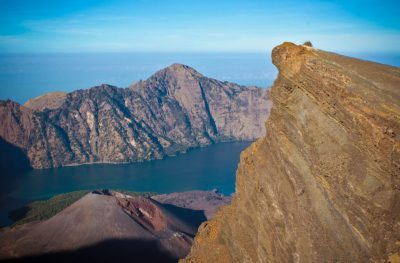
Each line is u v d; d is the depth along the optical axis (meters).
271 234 46.94
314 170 41.22
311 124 43.16
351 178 36.44
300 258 40.34
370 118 35.78
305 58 46.91
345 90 39.09
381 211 33.12
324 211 39.06
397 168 32.59
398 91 37.41
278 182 47.59
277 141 49.41
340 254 35.97
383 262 32.12
